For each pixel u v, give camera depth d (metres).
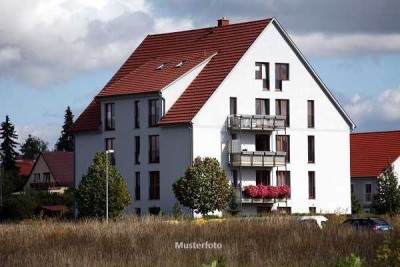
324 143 104.50
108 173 89.62
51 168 152.75
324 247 51.62
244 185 97.44
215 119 95.81
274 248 51.75
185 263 46.66
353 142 126.12
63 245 54.69
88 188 89.00
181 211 91.31
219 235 58.47
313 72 103.19
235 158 96.31
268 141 99.94
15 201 114.00
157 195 97.19
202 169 90.00
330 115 105.00
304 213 95.38
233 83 97.38
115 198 89.31
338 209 105.12
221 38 102.81
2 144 171.38
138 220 66.38
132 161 99.81
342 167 105.81
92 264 47.03
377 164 122.19
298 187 102.06
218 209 90.44
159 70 102.44
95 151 104.12
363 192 122.88
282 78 101.25
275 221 64.50
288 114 101.62
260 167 98.50
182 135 95.19
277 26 100.88
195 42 105.31
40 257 49.69
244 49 98.69
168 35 109.25
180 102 97.06
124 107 100.88
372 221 71.88
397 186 102.38
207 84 97.06
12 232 60.53
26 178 161.12
